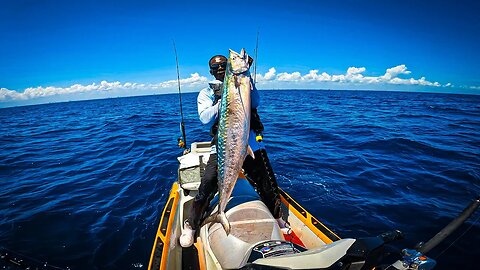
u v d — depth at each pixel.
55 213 5.37
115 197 6.06
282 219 3.47
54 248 4.29
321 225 3.38
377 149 9.36
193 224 3.15
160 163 8.23
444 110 25.62
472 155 8.47
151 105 43.31
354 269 1.77
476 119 18.05
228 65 2.48
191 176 4.12
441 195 5.64
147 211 5.35
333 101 40.00
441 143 10.08
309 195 5.67
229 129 2.53
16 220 5.12
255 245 2.38
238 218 2.74
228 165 2.56
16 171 8.41
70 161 9.39
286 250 2.25
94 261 4.00
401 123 15.67
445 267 3.60
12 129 20.00
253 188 3.40
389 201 5.38
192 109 29.52
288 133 12.48
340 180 6.45
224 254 2.53
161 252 2.90
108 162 8.96
